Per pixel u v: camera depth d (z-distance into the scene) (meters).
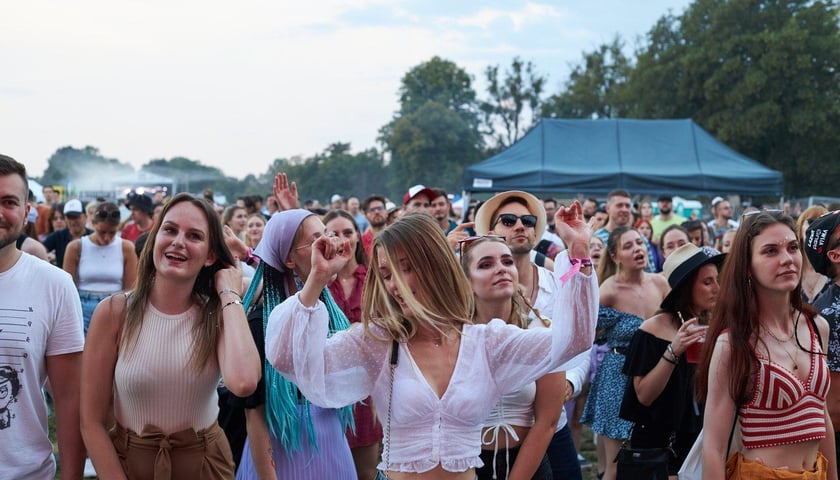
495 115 74.44
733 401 2.97
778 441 2.91
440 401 2.41
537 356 2.47
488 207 4.67
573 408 5.81
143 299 2.92
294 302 2.33
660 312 4.18
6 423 2.82
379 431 4.26
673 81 43.34
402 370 2.44
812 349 3.04
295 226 3.28
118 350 2.91
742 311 2.99
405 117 68.94
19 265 2.92
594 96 66.44
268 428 3.06
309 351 2.31
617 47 66.44
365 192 76.00
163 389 2.85
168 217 2.88
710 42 40.56
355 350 2.47
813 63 39.38
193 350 2.87
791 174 41.09
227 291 2.93
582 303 2.39
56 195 16.44
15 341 2.84
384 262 2.50
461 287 2.53
